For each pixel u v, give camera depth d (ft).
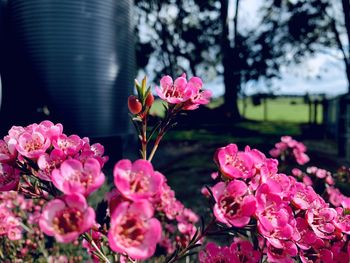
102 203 4.26
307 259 4.54
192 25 85.15
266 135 50.08
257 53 76.54
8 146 4.16
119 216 3.06
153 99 4.53
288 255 4.09
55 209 3.17
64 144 4.34
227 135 50.75
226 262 4.27
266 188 3.86
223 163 4.01
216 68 88.69
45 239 10.68
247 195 3.75
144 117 4.57
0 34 36.37
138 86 4.50
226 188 3.75
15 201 10.41
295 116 79.25
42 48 35.22
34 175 4.26
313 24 71.87
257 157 4.38
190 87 4.73
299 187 4.78
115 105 38.47
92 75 36.32
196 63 88.79
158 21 86.43
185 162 31.99
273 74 77.87
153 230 3.13
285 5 73.92
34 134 4.20
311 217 4.33
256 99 78.33
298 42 75.72
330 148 39.06
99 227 4.32
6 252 8.84
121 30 38.88
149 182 3.40
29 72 35.99
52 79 35.37
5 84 37.19
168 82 4.81
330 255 4.49
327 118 48.83
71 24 35.09
